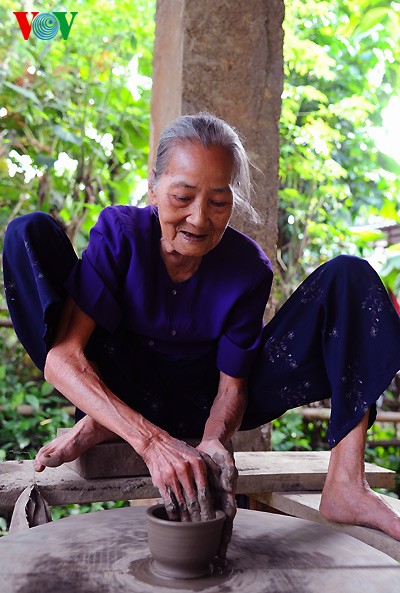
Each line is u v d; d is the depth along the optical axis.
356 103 5.00
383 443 4.64
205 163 1.63
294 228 5.14
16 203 4.75
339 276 1.91
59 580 1.27
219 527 1.34
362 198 5.50
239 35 2.87
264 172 2.91
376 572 1.36
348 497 1.84
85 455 2.00
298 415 4.37
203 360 2.08
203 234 1.69
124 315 1.97
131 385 2.06
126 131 4.86
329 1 5.07
